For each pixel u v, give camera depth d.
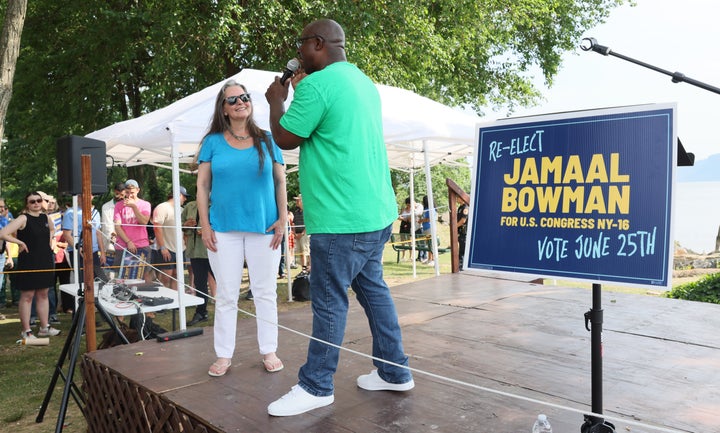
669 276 1.72
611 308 4.52
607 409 2.49
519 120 2.11
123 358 3.36
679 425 2.31
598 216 1.89
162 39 10.78
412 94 7.52
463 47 14.94
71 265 7.59
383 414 2.44
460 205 11.27
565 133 1.99
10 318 7.79
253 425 2.35
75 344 3.47
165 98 13.34
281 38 11.08
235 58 12.45
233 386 2.83
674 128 1.75
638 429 2.29
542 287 5.52
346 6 10.66
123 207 7.07
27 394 4.52
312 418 2.41
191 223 7.00
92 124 14.30
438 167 24.20
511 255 2.09
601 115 1.91
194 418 2.49
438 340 3.66
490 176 2.18
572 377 2.91
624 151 1.85
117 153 7.03
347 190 2.27
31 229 6.16
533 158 2.06
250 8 10.33
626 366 3.08
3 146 21.31
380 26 11.23
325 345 2.42
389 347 2.60
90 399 3.41
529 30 18.80
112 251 7.39
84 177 3.58
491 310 4.52
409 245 13.90
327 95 2.23
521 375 2.95
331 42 2.40
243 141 2.92
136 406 2.91
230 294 2.98
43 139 15.11
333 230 2.27
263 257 2.99
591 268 1.89
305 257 10.88
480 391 2.71
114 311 4.57
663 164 1.77
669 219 1.74
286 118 2.25
